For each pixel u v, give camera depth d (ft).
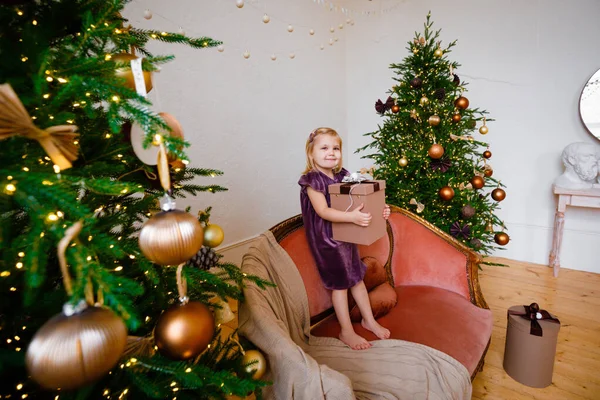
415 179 7.51
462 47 10.09
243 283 3.46
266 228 9.94
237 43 8.56
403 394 3.33
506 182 9.89
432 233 5.38
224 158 8.53
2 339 2.10
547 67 8.89
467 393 3.54
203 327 2.24
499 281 8.49
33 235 1.61
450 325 4.29
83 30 2.18
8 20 2.02
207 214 4.48
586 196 7.93
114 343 1.51
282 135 10.25
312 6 10.89
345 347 4.06
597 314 6.83
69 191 1.71
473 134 10.07
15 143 1.77
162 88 7.05
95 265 1.72
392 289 5.00
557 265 8.63
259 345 3.09
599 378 5.07
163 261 1.91
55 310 2.15
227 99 8.45
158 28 6.85
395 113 7.76
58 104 1.81
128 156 2.53
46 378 1.43
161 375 2.47
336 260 4.40
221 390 2.66
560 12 8.53
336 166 4.97
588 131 8.44
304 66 10.86
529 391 4.85
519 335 4.93
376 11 11.71
